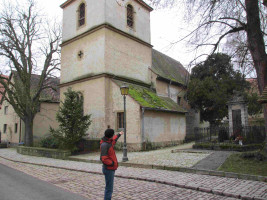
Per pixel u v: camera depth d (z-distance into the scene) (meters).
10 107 28.36
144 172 8.55
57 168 10.70
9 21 19.39
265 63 8.30
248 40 8.65
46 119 27.33
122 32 19.27
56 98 28.62
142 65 21.44
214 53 9.47
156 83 21.92
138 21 21.55
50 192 6.29
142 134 15.53
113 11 18.86
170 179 7.24
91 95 18.12
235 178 7.23
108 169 4.89
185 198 5.52
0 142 27.80
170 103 21.33
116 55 18.62
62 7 22.12
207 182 6.75
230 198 5.48
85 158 12.59
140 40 21.25
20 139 25.16
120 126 16.64
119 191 6.22
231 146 12.62
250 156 9.16
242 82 11.66
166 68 26.84
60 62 21.61
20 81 21.23
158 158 11.11
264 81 8.30
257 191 5.73
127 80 19.14
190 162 9.51
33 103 21.00
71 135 14.48
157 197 5.63
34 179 8.20
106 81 17.42
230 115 15.59
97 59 18.12
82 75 19.25
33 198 5.75
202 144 13.82
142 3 22.08
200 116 26.67
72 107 14.87
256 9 8.38
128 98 16.19
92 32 18.77
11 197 5.86
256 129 14.08
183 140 20.91
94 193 6.11
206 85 20.17
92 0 19.23
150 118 16.69
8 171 10.13
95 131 17.31
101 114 17.16
